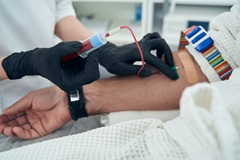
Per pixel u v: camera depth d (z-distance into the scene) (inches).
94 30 63.6
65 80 18.6
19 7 24.6
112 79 22.6
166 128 14.8
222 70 19.8
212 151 9.7
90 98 21.1
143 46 21.7
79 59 20.2
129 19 73.2
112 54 21.5
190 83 20.8
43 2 26.6
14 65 20.2
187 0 54.9
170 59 21.6
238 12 19.9
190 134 12.1
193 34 21.3
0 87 24.8
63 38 32.1
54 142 15.7
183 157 12.3
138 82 21.8
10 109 21.6
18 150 15.6
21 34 25.9
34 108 21.9
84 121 22.2
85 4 71.8
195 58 21.2
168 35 53.2
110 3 70.9
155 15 59.2
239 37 17.7
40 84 27.5
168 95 20.9
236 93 12.5
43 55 18.2
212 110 9.7
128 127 16.4
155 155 12.7
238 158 9.0
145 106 21.0
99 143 15.6
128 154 13.9
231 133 9.0
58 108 21.1
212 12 55.4
